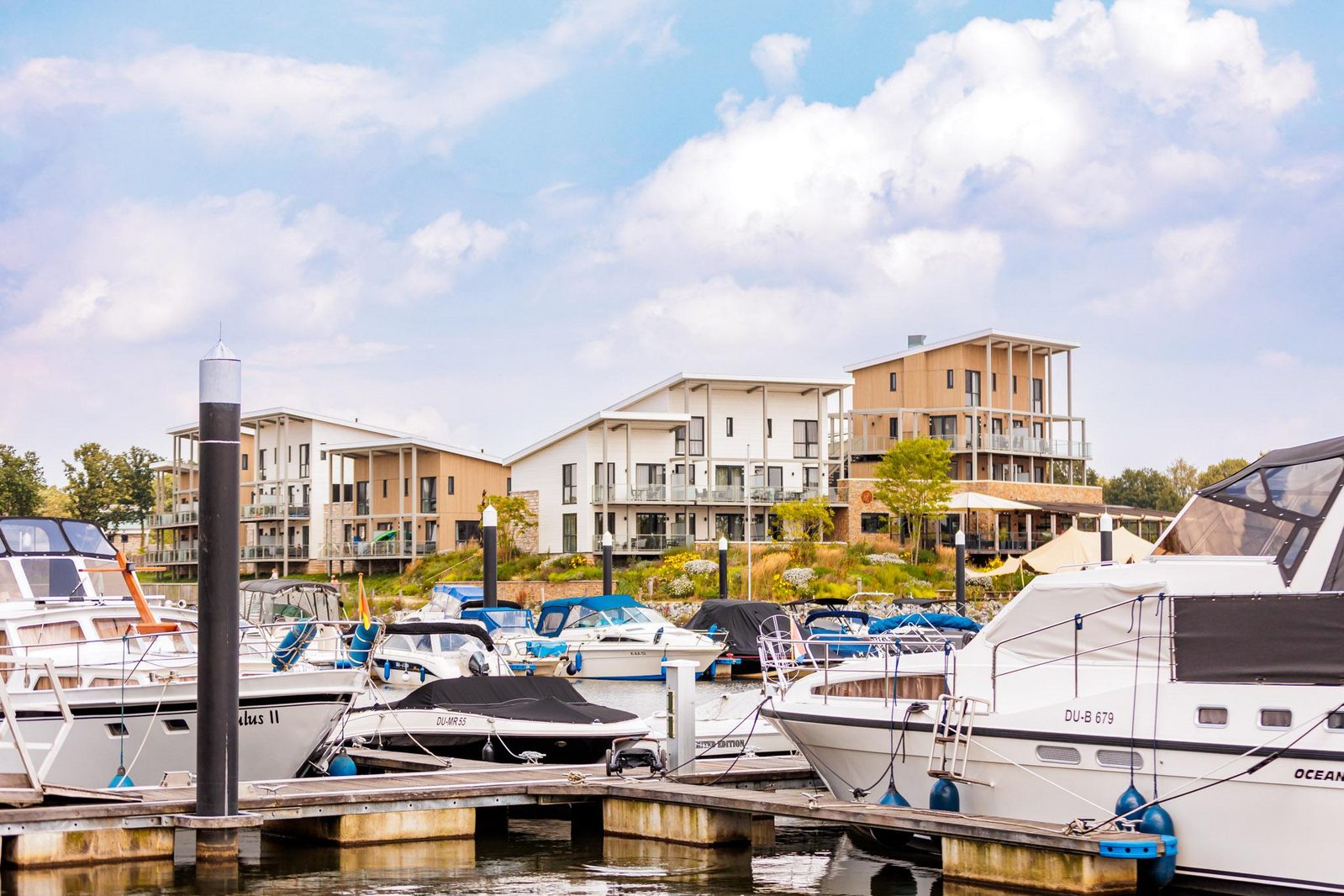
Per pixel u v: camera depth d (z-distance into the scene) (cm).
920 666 1532
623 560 6462
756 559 5744
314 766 1827
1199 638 1226
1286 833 1152
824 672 1596
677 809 1531
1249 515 1282
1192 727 1207
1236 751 1174
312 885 1355
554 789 1585
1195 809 1200
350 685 1736
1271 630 1188
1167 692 1227
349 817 1496
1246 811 1173
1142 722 1234
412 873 1409
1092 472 10338
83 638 1844
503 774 1703
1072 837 1197
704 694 3275
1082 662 1302
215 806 1375
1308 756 1140
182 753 1714
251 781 1645
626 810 1587
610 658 3738
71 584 1917
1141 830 1219
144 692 1684
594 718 1933
